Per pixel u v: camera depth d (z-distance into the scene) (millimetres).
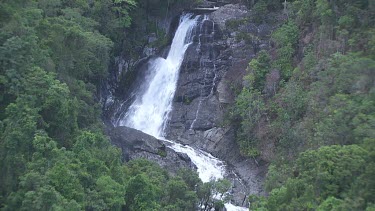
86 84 69375
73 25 65688
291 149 60688
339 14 63781
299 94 63969
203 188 55969
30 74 54719
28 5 62844
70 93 62094
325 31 64750
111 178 50344
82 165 49812
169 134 76250
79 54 65562
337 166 44875
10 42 54250
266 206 47875
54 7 68500
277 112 66562
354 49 60312
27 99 52438
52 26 61719
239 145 70125
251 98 69125
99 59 71688
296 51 71125
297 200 44906
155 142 68250
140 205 49375
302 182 46062
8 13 57688
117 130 69438
